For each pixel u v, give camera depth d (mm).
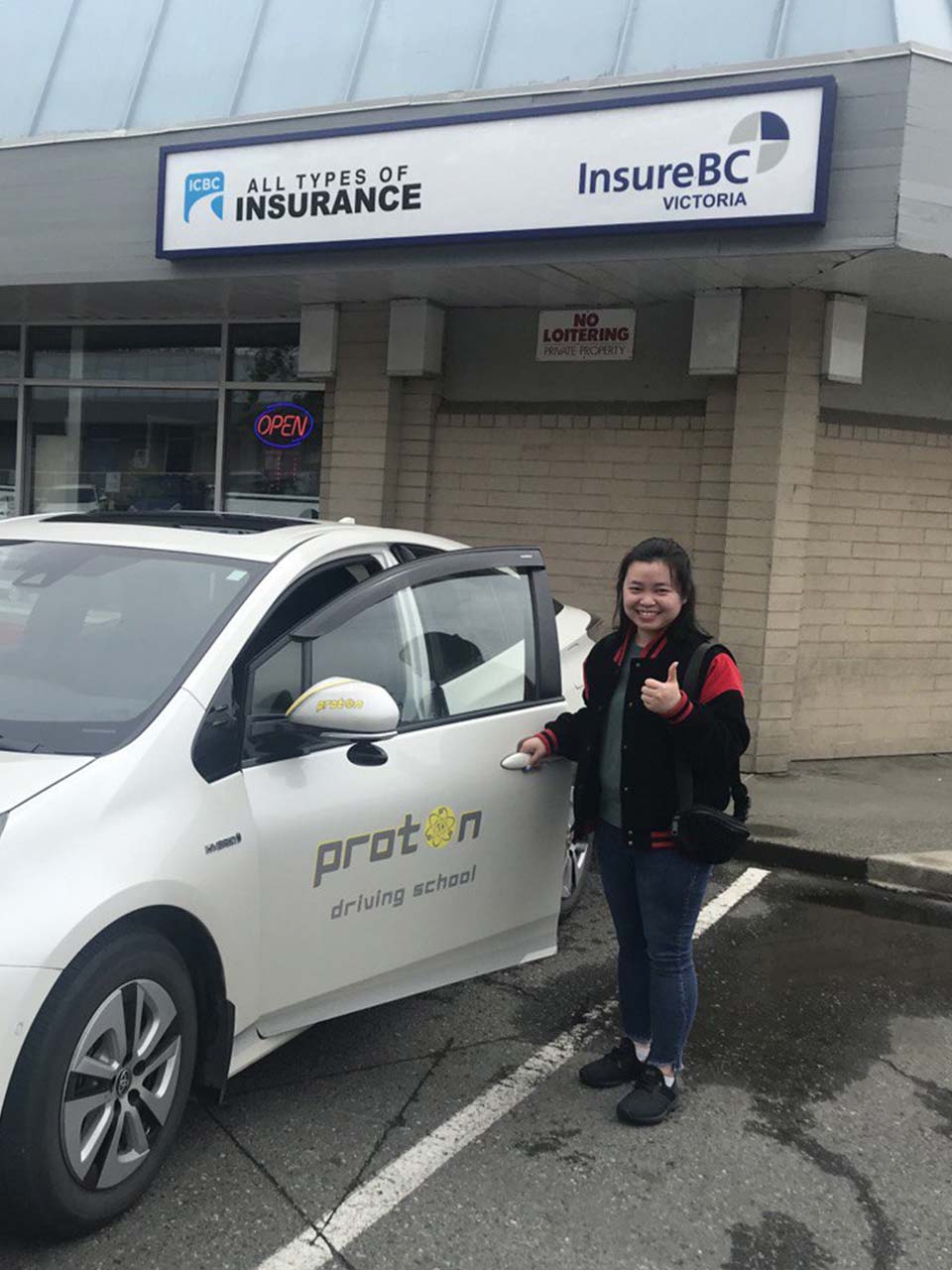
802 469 8031
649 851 3527
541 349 8898
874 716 8891
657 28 7875
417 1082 3760
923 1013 4562
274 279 8250
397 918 3609
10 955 2516
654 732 3488
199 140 8070
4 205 8750
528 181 7039
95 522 4176
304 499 9906
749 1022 4410
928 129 6359
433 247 7438
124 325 10562
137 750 2953
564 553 8914
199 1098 3191
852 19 7348
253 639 3383
